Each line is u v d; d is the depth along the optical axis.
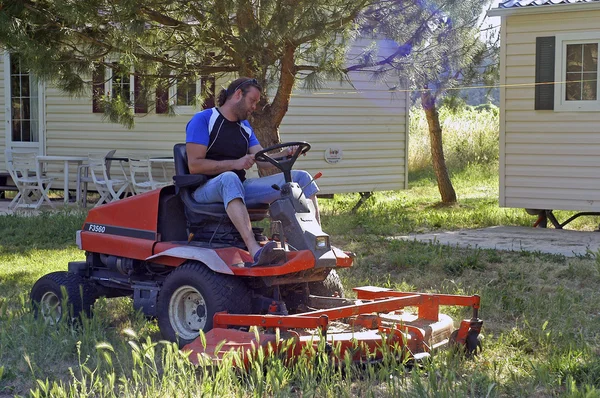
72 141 15.05
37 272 8.13
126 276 5.81
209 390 3.97
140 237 5.58
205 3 8.29
